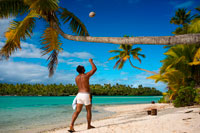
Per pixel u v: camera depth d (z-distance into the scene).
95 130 4.22
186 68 14.09
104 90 132.50
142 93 136.62
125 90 137.38
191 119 4.95
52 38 5.77
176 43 2.24
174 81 14.18
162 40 2.38
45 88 126.62
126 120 6.24
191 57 14.02
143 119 5.86
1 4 5.83
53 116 11.38
